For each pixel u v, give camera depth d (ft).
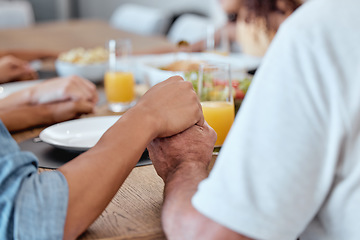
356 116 1.82
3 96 5.11
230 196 1.91
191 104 2.78
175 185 2.39
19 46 9.04
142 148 2.47
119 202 2.64
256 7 7.89
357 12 1.91
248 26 8.14
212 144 2.84
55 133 3.58
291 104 1.87
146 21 13.78
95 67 5.93
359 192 1.91
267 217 1.87
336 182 1.97
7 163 2.07
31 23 21.20
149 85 5.19
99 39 9.79
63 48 8.81
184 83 2.87
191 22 12.21
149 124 2.55
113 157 2.35
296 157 1.86
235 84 4.22
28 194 2.06
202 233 2.02
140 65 5.24
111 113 4.66
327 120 1.86
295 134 1.86
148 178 2.99
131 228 2.35
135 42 9.38
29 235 2.01
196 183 2.35
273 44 2.00
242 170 1.90
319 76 1.86
